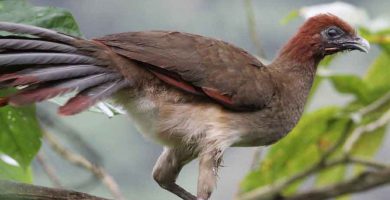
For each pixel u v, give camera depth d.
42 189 9.70
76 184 13.25
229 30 23.28
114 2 23.19
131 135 20.39
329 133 15.03
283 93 11.89
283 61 12.33
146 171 20.50
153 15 23.45
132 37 10.85
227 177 23.05
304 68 12.38
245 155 23.28
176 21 23.06
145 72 10.82
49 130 14.88
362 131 15.03
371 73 15.15
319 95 20.88
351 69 22.66
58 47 9.98
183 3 23.33
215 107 11.19
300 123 14.79
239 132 11.34
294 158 15.16
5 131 10.80
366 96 14.80
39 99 9.50
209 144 11.09
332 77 14.54
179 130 11.09
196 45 11.17
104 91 10.26
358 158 14.71
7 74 9.55
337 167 15.73
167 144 11.41
